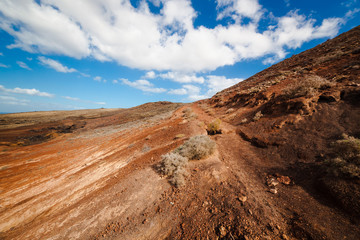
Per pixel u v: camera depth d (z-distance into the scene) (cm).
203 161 690
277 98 1080
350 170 390
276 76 2022
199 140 791
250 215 378
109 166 1025
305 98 864
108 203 534
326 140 618
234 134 1029
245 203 420
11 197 872
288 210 383
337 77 954
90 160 1326
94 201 568
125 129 2636
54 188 890
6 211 732
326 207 365
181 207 449
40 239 445
